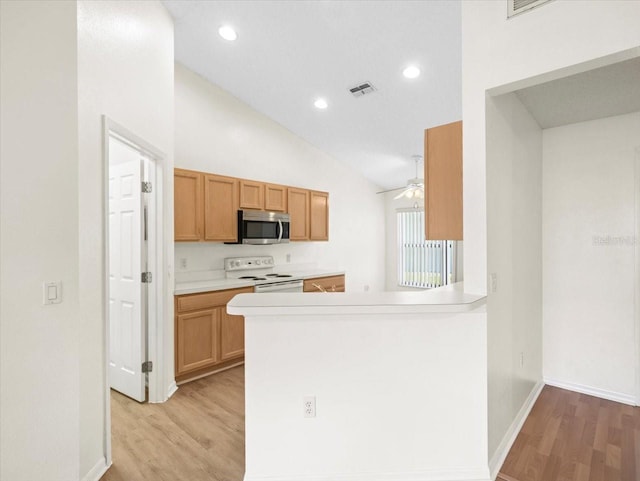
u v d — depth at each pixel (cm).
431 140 211
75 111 167
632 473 180
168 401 267
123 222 276
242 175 421
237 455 198
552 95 224
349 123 436
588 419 236
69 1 166
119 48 208
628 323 260
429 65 308
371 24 271
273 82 375
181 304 295
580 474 180
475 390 171
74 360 166
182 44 327
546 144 293
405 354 169
